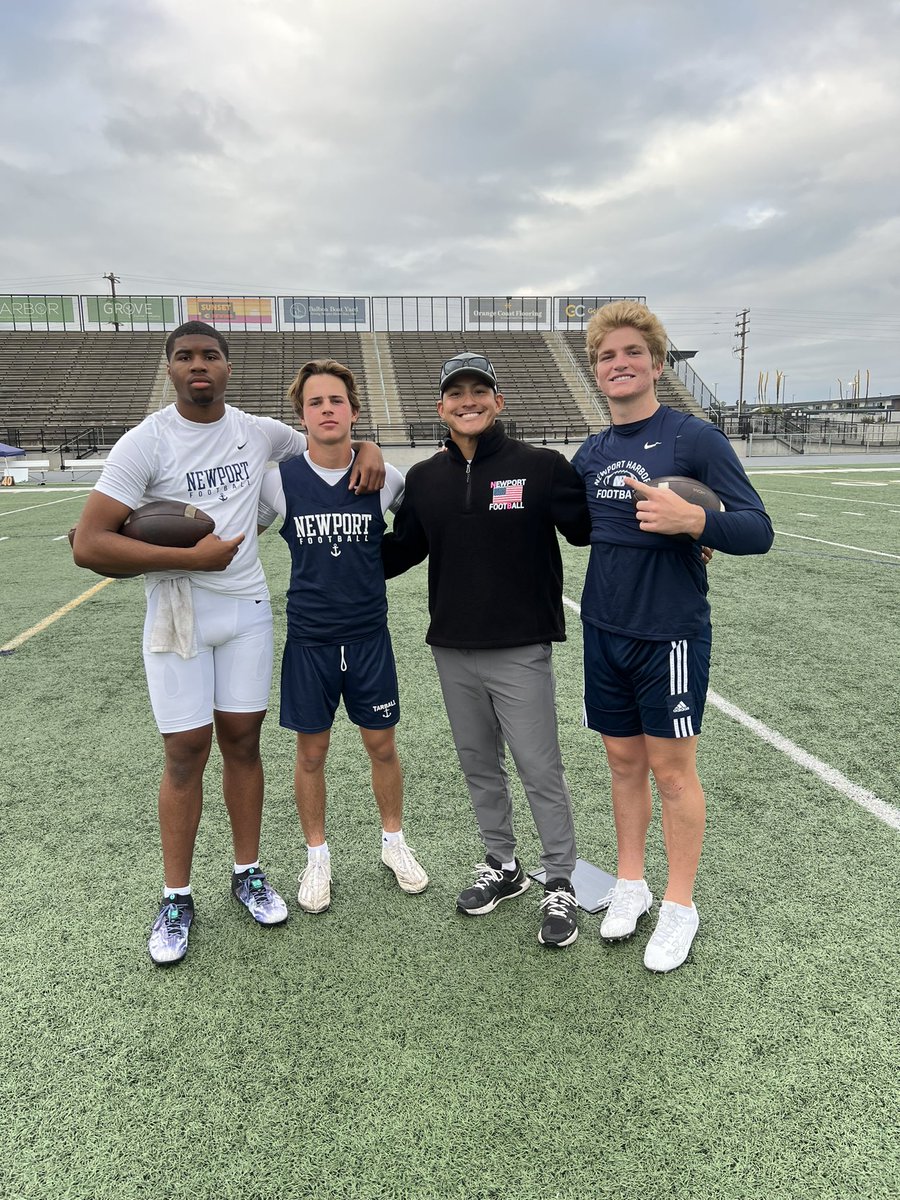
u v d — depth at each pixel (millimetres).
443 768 3094
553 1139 1430
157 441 1878
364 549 2119
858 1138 1424
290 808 2822
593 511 1932
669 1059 1615
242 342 35250
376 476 2102
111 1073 1604
